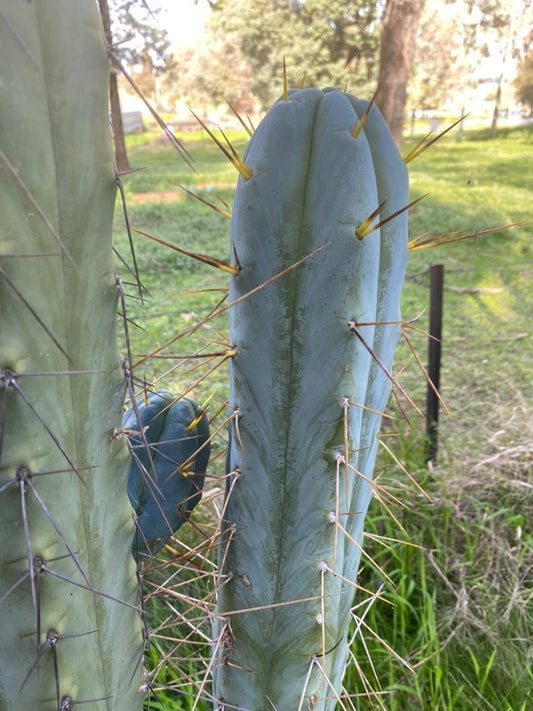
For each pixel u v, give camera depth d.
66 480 0.84
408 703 1.90
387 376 1.06
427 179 12.77
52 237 0.76
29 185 0.73
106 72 0.77
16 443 0.77
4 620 0.83
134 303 5.79
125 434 0.93
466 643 2.10
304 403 1.00
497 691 1.96
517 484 2.69
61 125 0.74
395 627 2.07
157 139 16.27
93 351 0.84
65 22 0.72
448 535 2.56
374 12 14.55
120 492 0.94
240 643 1.17
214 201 10.81
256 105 16.53
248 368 1.01
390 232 1.04
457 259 7.85
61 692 0.90
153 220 9.66
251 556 1.12
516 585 2.22
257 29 15.09
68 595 0.87
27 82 0.70
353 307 0.95
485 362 4.54
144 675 1.12
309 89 0.94
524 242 8.66
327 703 1.26
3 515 0.78
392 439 3.03
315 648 1.14
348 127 0.91
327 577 1.11
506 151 15.79
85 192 0.77
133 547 1.22
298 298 0.95
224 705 1.22
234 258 0.99
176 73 16.50
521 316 5.74
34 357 0.76
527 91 18.44
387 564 2.36
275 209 0.92
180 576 2.11
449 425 3.35
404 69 9.43
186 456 1.21
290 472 1.04
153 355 1.03
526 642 2.11
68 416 0.83
